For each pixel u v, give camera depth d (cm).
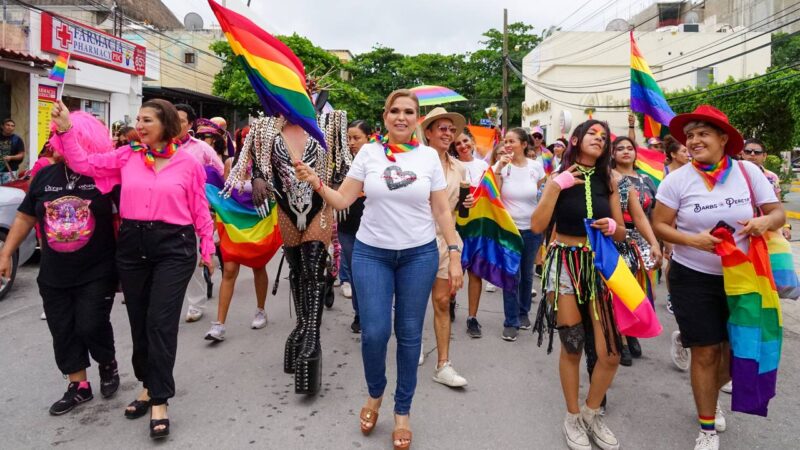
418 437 332
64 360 356
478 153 880
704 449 316
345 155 417
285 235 413
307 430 338
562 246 330
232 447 317
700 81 2748
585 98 2742
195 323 544
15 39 1289
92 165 333
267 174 402
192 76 2984
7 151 1049
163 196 329
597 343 317
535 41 4056
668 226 334
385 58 4212
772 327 307
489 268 510
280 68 332
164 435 322
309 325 388
